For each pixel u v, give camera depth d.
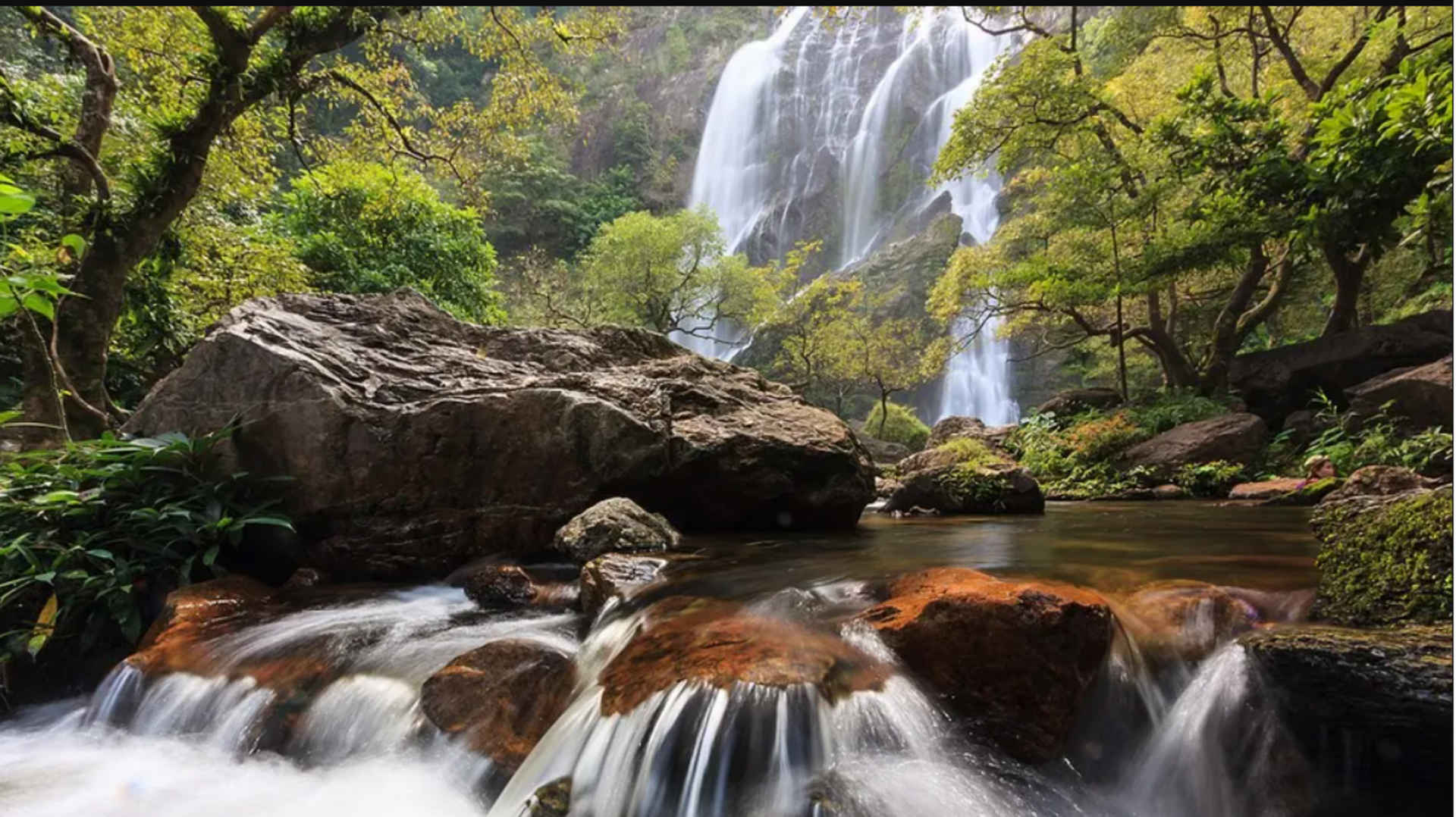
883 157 35.69
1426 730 1.89
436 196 14.85
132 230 7.21
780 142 39.59
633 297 21.34
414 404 4.73
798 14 45.69
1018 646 2.36
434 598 4.07
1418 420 8.14
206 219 9.93
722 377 6.33
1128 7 13.96
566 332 6.13
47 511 4.11
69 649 3.88
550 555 4.65
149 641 3.55
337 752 2.79
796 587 3.28
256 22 7.77
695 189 41.16
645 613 3.01
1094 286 11.89
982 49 35.97
